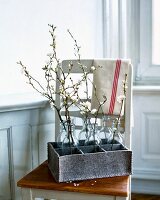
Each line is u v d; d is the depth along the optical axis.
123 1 1.92
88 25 1.76
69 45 1.67
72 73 1.58
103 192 1.05
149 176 2.01
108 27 1.88
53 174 1.17
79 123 1.63
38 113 1.56
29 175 1.20
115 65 1.43
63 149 1.19
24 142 1.54
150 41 2.05
